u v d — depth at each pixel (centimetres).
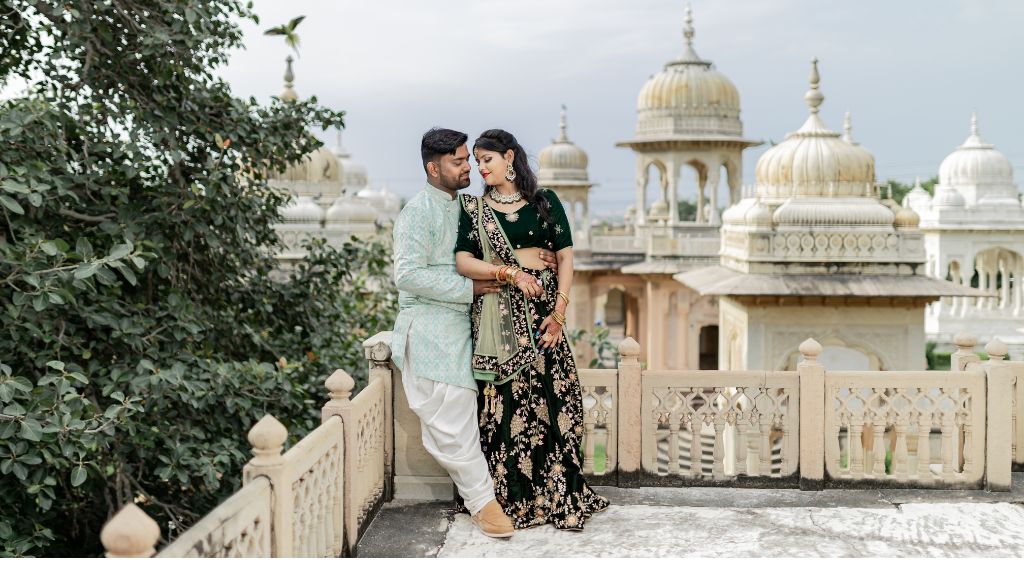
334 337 762
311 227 1625
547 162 2502
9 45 599
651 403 445
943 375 443
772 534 387
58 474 516
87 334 559
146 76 596
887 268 1270
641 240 2445
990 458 442
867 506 422
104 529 200
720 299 1509
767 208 1297
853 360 1313
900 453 448
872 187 1321
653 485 445
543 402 385
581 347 2414
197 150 630
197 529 224
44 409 450
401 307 385
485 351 371
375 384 405
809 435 441
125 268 484
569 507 385
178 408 552
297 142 692
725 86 2361
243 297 693
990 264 2567
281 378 581
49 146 530
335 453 337
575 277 2445
